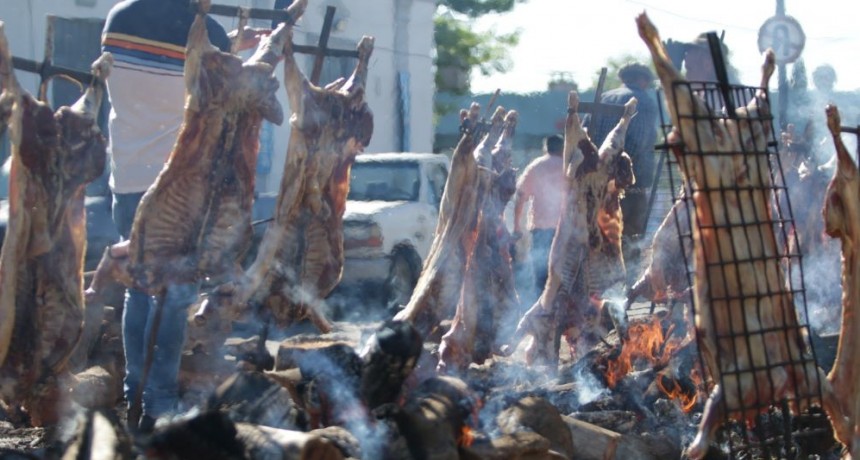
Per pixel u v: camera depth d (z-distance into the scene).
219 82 5.89
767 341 5.01
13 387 5.62
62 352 5.73
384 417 4.73
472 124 7.05
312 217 6.45
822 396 5.11
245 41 7.01
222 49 6.57
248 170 6.14
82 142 5.73
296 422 4.91
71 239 5.77
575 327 7.75
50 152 5.60
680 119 4.94
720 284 4.97
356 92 6.60
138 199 6.44
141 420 5.89
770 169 5.16
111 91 6.37
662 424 6.41
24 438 5.69
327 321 6.70
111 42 6.30
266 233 6.31
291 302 6.45
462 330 7.18
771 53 5.25
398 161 13.30
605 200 7.80
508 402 5.59
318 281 6.57
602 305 7.72
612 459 5.57
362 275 12.18
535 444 4.93
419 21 21.41
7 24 14.13
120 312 7.68
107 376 6.42
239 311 6.20
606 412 6.29
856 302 5.29
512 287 7.55
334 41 19.03
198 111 5.86
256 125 6.13
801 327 5.13
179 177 5.93
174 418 5.84
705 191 4.95
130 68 6.29
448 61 32.59
